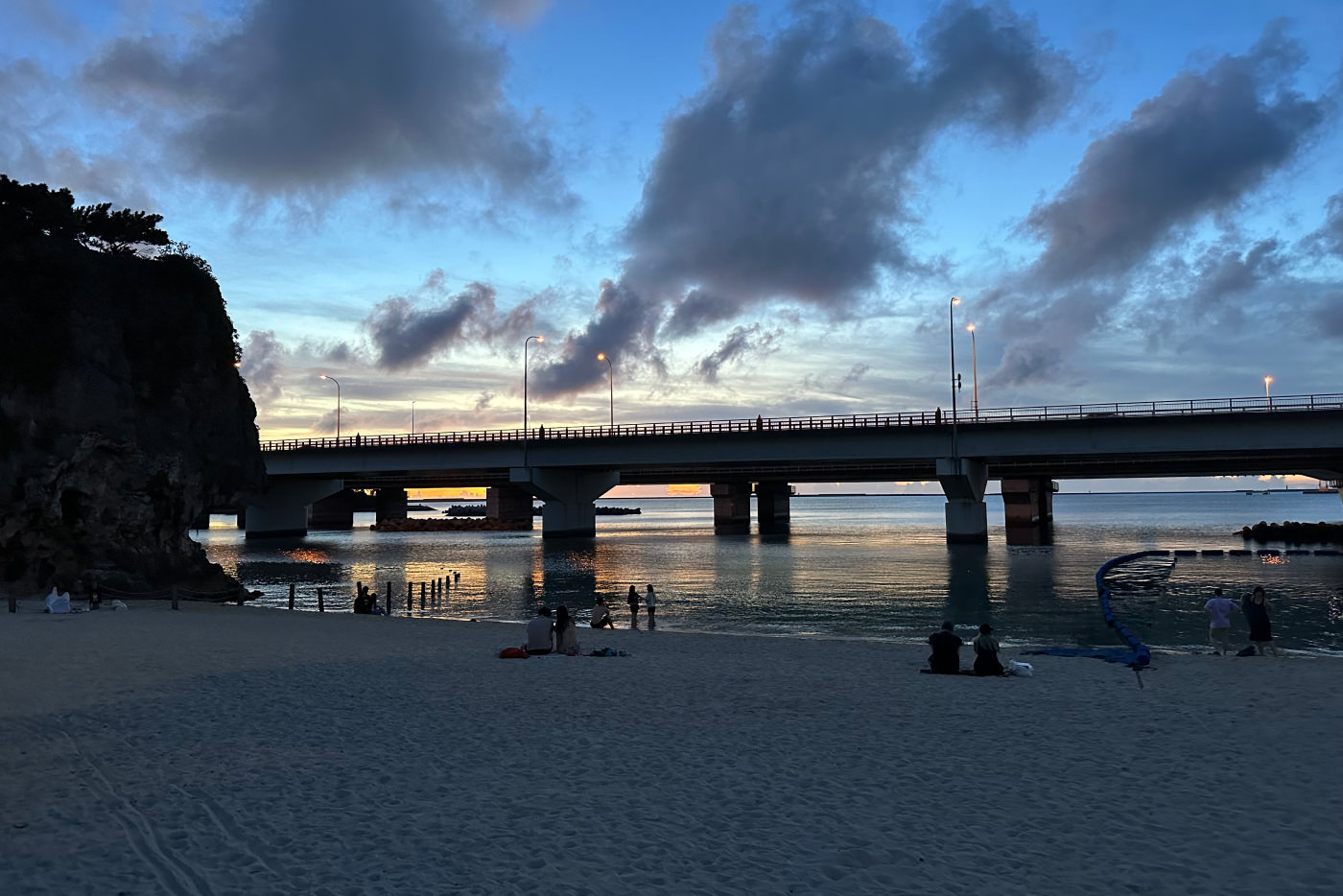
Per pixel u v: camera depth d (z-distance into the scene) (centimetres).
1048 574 5478
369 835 835
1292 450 6359
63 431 4159
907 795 966
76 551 4178
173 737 1260
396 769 1081
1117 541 9275
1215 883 708
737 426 8138
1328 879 711
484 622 3141
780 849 796
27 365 4103
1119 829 846
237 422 5253
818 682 1761
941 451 7412
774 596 4488
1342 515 18862
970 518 7981
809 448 7862
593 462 8819
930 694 1625
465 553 8406
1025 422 7044
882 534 12188
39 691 1631
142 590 4238
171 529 4719
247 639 2488
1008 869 743
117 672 1867
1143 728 1309
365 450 9756
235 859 774
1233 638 3009
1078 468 9425
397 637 2583
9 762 1120
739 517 13862
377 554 8406
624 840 820
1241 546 8150
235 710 1459
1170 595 4316
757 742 1232
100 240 4944
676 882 718
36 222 4541
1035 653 2272
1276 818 868
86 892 698
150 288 4809
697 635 2758
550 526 9981
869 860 767
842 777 1043
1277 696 1559
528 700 1553
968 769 1077
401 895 690
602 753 1166
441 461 9525
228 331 5312
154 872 741
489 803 939
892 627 3372
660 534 12950
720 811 910
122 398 4453
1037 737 1256
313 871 743
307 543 10506
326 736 1270
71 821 879
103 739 1248
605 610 3083
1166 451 6638
